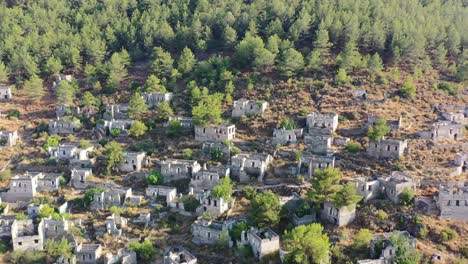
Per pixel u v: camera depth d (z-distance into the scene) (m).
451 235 146.25
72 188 187.62
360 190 161.62
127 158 193.88
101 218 171.38
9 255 157.50
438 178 167.12
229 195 168.25
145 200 178.38
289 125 199.12
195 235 160.00
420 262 139.38
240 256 151.62
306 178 177.00
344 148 187.75
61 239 159.50
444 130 187.12
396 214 154.38
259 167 181.38
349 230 153.00
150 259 154.75
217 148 194.38
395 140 179.38
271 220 154.12
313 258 139.62
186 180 185.88
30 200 181.38
